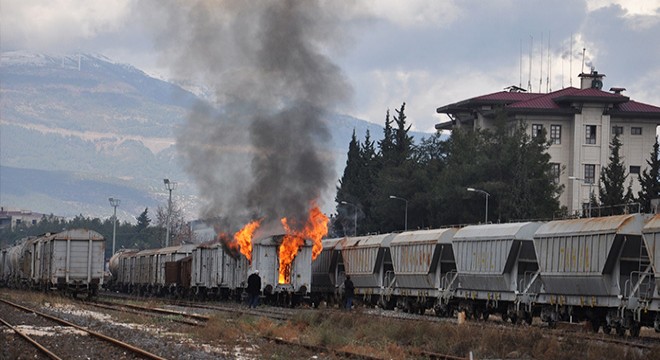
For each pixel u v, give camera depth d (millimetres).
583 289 42844
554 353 30109
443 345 32812
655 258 38000
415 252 59875
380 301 65438
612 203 99062
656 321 38438
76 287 74562
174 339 36219
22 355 29625
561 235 44781
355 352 30531
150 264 97750
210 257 75938
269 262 63938
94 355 29953
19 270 95188
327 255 73250
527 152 101688
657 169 101188
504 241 49906
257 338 36344
